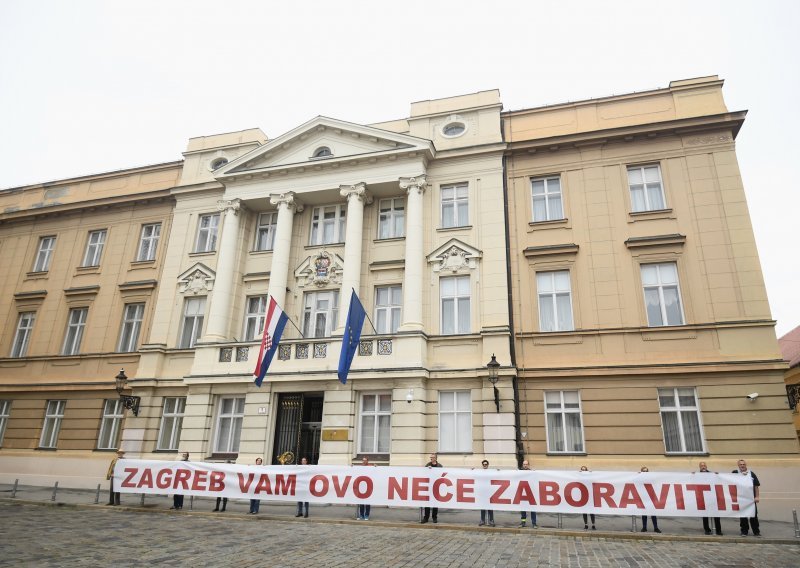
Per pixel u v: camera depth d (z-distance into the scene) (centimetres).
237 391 2073
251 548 1035
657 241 1883
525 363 1884
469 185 2134
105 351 2448
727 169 1903
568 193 2050
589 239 1970
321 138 2319
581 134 2055
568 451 1773
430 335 1964
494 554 1005
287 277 2214
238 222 2347
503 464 1733
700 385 1719
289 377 1973
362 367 1920
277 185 2308
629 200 1978
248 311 2295
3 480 2333
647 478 1266
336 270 2195
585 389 1808
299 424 1997
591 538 1197
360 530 1272
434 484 1358
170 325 2344
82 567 866
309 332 2172
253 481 1480
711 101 2005
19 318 2709
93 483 2209
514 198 2103
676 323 1831
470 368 1861
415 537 1184
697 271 1834
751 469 1600
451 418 1872
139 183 2722
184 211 2522
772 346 1692
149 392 2236
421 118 2283
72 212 2781
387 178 2166
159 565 891
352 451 1869
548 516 1548
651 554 1025
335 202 2333
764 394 1656
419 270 2022
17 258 2819
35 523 1298
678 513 1236
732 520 1438
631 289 1873
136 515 1467
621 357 1809
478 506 1323
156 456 2144
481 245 2041
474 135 2203
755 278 1770
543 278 1997
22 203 2920
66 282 2661
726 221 1853
